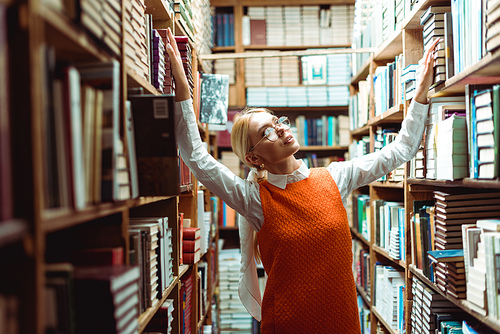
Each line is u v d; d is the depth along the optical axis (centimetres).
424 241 169
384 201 254
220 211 367
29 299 57
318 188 156
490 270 111
